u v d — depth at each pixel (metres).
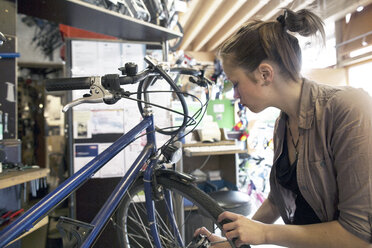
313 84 0.62
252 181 2.37
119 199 0.75
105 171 1.56
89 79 0.65
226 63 0.65
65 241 0.65
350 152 0.50
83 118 1.55
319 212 0.62
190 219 1.53
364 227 0.48
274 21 0.62
